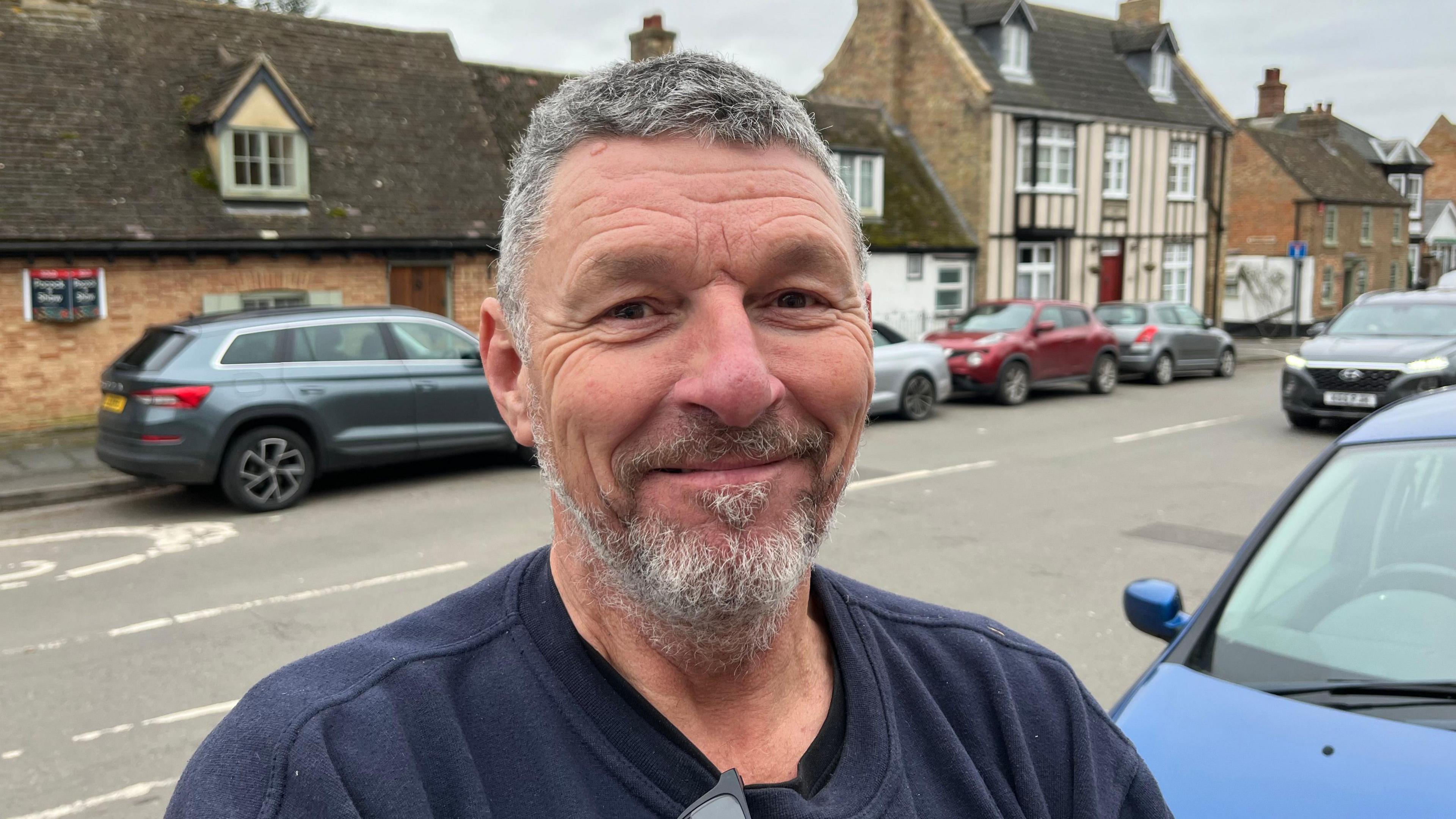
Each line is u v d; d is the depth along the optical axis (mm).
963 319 16703
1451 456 2984
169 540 7434
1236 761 2277
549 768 983
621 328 985
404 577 6430
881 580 6258
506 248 1119
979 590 6051
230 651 5141
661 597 978
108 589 6223
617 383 966
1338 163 37812
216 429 8062
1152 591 3008
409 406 9141
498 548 7141
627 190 984
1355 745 2260
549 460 1056
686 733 1062
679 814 979
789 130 1033
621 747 1000
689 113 984
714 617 993
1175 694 2553
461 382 9477
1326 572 2820
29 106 12398
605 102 1014
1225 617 2812
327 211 13664
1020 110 22562
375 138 14734
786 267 994
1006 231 22875
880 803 1053
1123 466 10289
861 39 23984
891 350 13461
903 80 23516
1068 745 1230
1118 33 26484
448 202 14625
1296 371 12539
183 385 7984
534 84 17875
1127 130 24953
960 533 7484
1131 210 25406
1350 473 3098
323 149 14195
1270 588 2846
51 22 13109
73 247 11633
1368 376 11992
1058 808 1191
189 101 13312
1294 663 2588
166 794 3717
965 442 11898
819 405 1008
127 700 4535
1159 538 7344
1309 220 34406
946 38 22594
